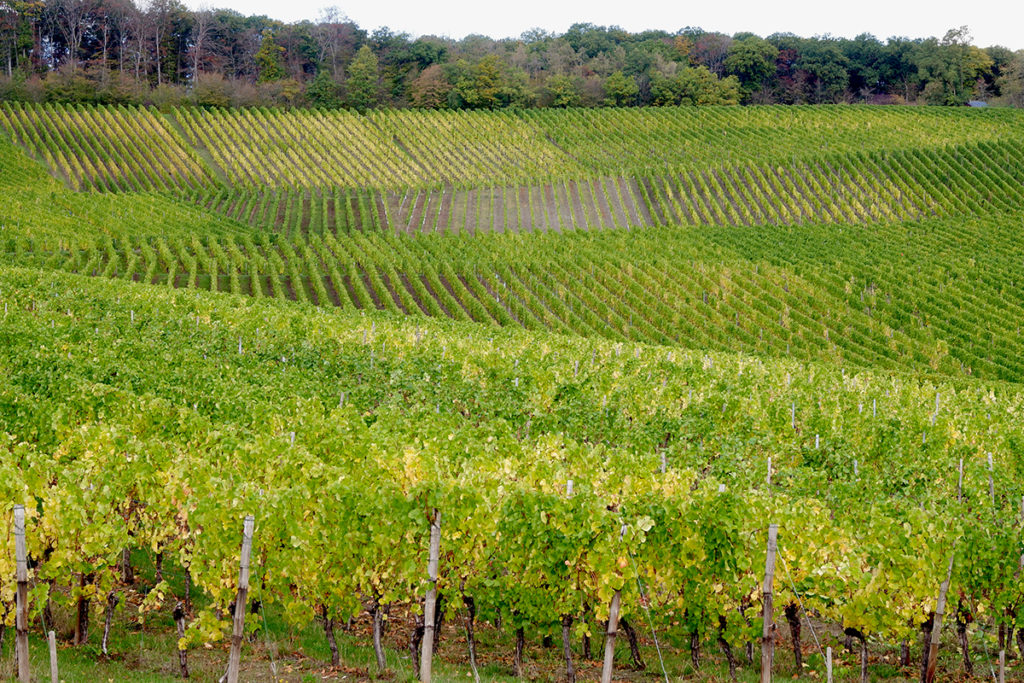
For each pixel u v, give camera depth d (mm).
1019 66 123812
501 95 108188
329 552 10281
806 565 10266
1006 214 70500
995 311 46969
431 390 21734
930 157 82500
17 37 114250
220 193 73000
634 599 10242
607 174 81125
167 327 27844
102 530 10078
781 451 17469
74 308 30250
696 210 72312
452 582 10469
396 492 10359
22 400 15633
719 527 10297
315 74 134375
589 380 22391
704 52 146375
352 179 79000
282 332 27016
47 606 10891
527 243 58562
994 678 10578
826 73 129875
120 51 121750
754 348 40906
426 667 9742
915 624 10406
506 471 12531
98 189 71250
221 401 17172
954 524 10352
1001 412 22594
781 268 52688
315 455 14180
